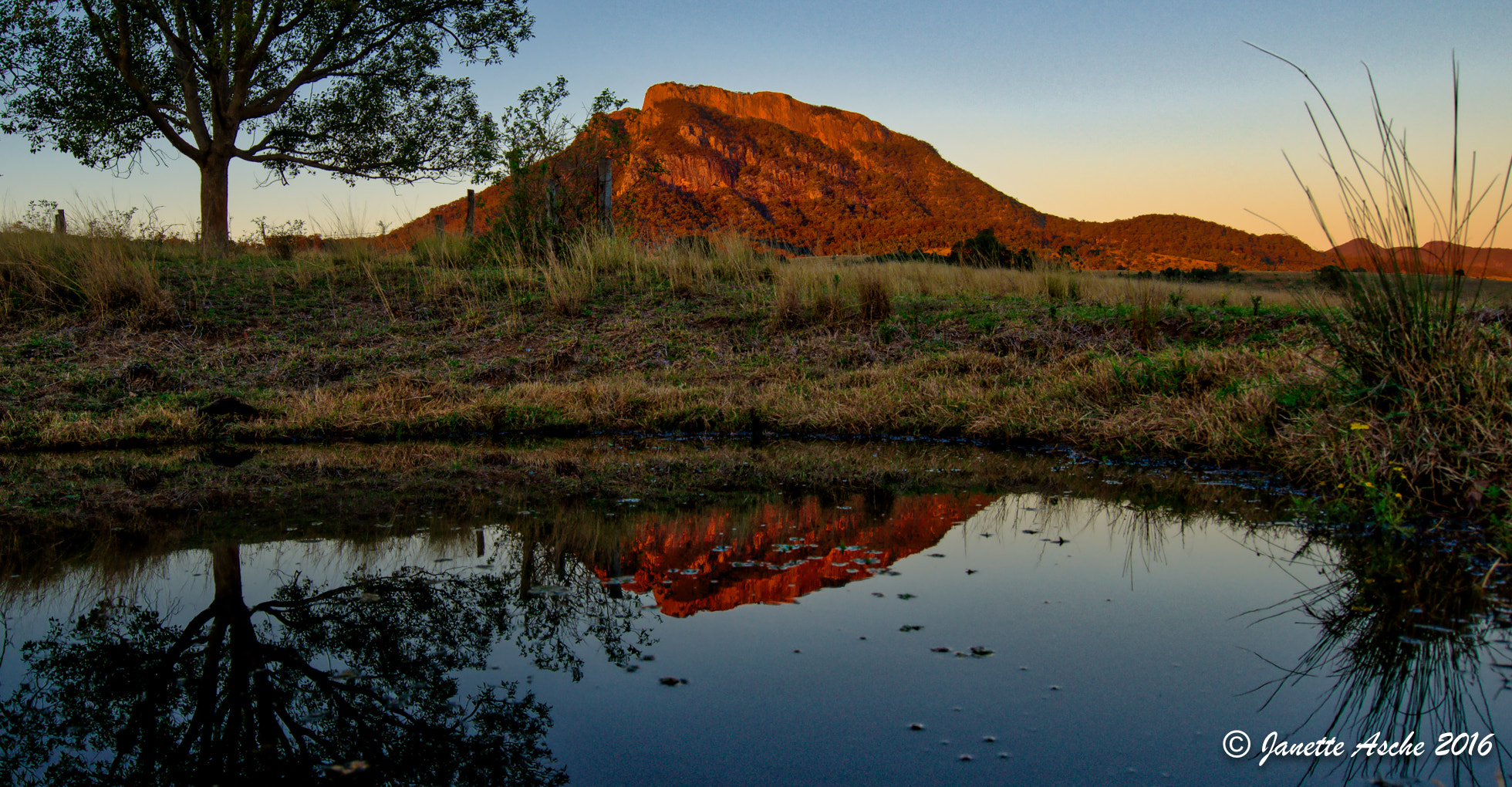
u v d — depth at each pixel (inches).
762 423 265.0
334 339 349.7
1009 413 242.1
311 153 568.1
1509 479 127.9
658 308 393.4
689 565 122.6
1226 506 153.3
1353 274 159.9
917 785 63.6
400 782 66.8
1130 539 134.2
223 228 531.2
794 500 165.2
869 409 258.5
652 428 267.1
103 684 83.6
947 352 320.8
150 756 70.0
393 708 78.3
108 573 118.7
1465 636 91.5
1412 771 65.6
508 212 476.4
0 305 342.0
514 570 120.2
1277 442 179.5
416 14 553.0
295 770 68.1
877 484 180.9
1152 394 231.0
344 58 562.3
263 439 249.9
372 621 100.3
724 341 353.4
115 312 350.3
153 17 487.2
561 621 100.3
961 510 155.6
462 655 90.4
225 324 354.0
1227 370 231.9
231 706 79.0
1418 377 148.9
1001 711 76.4
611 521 148.6
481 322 371.6
